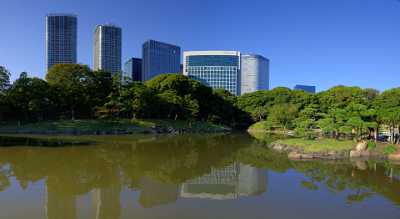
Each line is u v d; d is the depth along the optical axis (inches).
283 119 2783.0
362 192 751.1
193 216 582.9
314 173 975.0
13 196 699.4
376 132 1582.2
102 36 7613.2
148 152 1444.4
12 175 909.8
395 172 989.8
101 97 2940.5
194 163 1163.9
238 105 3993.6
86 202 661.9
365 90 2839.6
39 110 2581.2
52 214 588.7
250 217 579.2
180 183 842.8
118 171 991.0
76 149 1480.1
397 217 586.9
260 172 996.6
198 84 3654.0
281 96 3708.2
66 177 891.4
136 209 619.5
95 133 2486.5
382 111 1471.5
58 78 2869.1
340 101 2613.2
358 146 1337.4
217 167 1083.3
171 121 3161.9
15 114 2701.8
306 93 3695.9
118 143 1793.8
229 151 1505.9
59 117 2908.5
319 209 625.9
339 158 1270.9
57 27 7618.1
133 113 2913.4
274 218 576.1
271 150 1537.9
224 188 788.0
